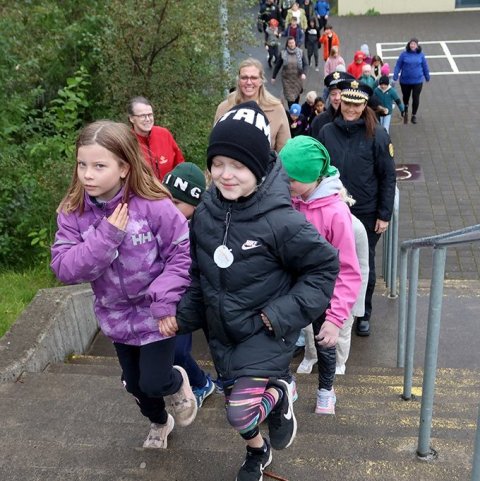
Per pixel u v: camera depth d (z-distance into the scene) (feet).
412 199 33.32
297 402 12.79
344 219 11.41
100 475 9.16
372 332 18.52
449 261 26.08
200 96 32.45
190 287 8.47
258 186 7.79
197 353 17.53
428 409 9.41
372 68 48.19
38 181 23.32
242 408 7.84
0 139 23.58
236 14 33.24
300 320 7.96
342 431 11.23
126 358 9.30
